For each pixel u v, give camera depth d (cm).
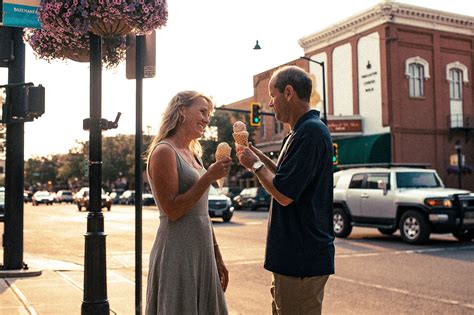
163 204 299
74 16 419
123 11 416
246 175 4578
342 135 3192
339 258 1044
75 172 8744
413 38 3123
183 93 325
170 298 302
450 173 3216
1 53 774
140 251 468
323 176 297
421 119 3139
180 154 313
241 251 1194
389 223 1338
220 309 323
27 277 788
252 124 2353
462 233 1340
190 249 307
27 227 2058
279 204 302
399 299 675
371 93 3145
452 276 831
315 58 3594
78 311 573
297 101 308
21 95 762
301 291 297
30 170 12325
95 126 455
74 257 1138
